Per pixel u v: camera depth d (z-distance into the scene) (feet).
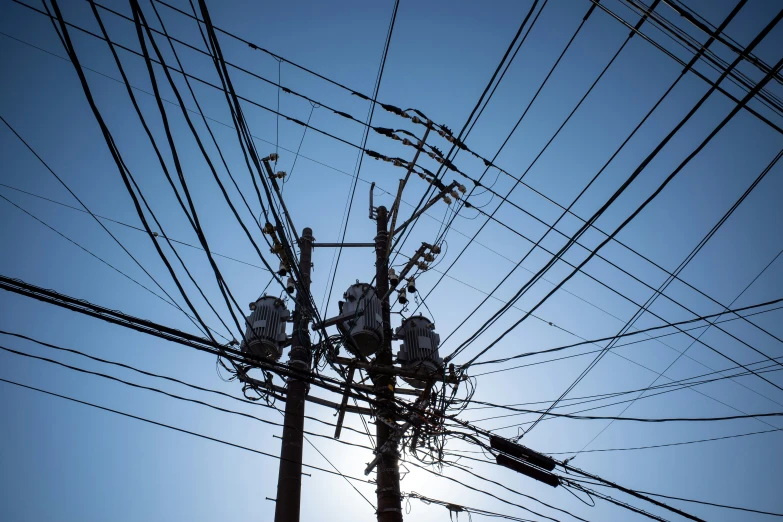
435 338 35.70
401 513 29.14
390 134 29.45
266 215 25.05
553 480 31.30
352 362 32.63
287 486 26.84
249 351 31.40
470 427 31.12
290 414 29.40
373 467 31.14
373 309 34.47
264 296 34.37
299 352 31.50
